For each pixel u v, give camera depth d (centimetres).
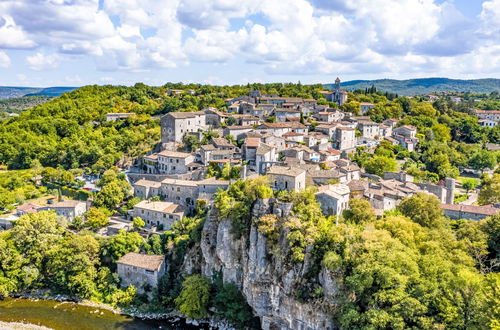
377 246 8688
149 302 11656
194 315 10875
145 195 15600
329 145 19588
